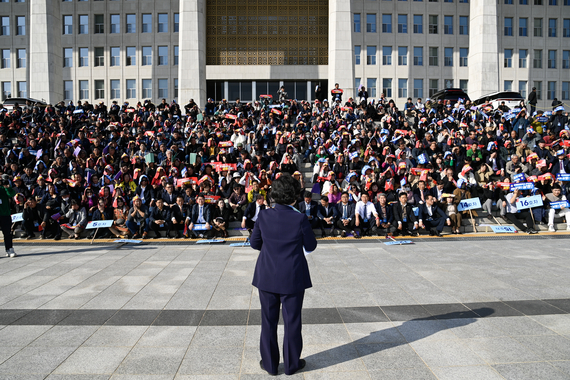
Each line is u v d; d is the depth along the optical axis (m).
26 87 37.97
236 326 4.30
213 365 3.44
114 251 8.66
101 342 3.91
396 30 37.06
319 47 36.38
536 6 37.94
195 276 6.40
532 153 13.05
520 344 3.79
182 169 12.95
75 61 37.56
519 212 11.15
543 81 38.06
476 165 13.52
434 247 8.75
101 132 17.45
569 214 10.88
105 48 37.41
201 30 28.03
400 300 5.09
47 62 30.50
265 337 3.31
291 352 3.27
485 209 11.57
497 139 15.25
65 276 6.45
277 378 3.21
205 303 5.05
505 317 4.46
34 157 14.57
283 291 3.23
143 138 16.62
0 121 19.72
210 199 10.46
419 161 12.89
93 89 37.56
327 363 3.46
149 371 3.33
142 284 5.94
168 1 37.00
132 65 37.47
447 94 25.34
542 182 11.27
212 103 23.52
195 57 27.58
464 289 5.53
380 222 10.45
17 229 11.07
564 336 3.95
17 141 16.30
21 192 11.79
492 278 6.07
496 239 9.73
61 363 3.48
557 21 38.16
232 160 13.00
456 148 13.27
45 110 21.38
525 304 4.89
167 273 6.61
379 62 37.06
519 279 6.00
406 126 18.50
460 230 10.88
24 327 4.30
